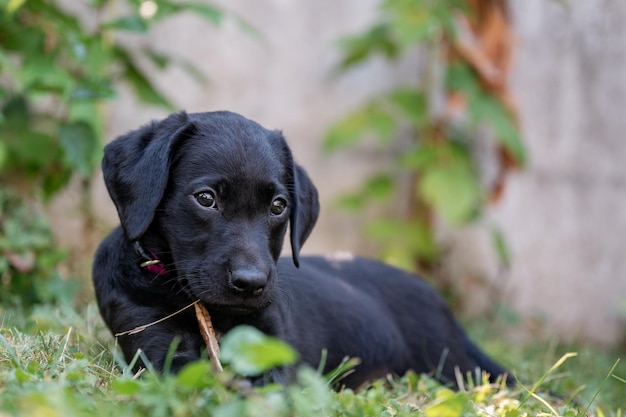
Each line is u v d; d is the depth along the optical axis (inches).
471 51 327.3
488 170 354.3
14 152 264.4
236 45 347.9
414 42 304.7
